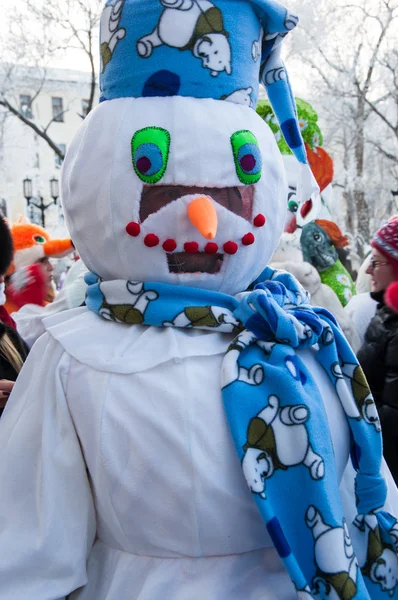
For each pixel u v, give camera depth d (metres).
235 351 0.90
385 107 7.33
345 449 0.97
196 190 0.91
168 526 0.86
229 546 0.88
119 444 0.87
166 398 0.87
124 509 0.88
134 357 0.90
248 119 0.95
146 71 0.93
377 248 2.16
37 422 0.94
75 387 0.92
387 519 1.00
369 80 6.79
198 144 0.90
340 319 2.17
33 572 0.88
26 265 2.58
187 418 0.86
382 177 7.52
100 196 0.92
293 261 2.40
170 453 0.85
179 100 0.92
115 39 0.96
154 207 0.91
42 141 6.79
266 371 0.89
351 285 2.94
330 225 3.01
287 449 0.86
